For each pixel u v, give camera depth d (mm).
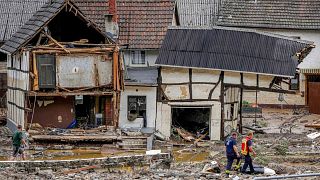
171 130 60750
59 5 57875
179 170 42562
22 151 47000
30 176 40344
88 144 54875
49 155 51156
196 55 60812
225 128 61250
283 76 59500
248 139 40531
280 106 82562
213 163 44000
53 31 60438
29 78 56531
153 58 66375
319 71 81938
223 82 60500
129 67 65875
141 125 60500
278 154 50406
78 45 59219
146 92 60719
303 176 36719
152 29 67188
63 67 57188
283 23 85125
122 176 40031
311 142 56906
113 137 54906
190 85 60719
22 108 57625
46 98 58219
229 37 61531
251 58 60375
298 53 60531
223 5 88812
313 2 87250
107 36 59781
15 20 84875
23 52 57219
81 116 60188
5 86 76000
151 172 41406
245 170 40594
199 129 62188
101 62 57750
